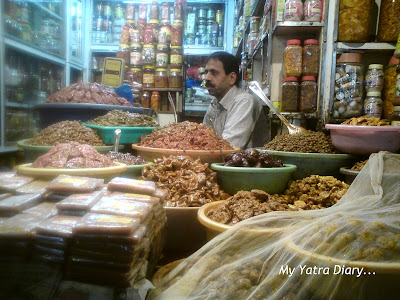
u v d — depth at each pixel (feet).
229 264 2.82
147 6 13.50
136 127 5.58
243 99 8.45
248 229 2.93
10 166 4.27
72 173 3.34
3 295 2.22
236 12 13.51
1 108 5.02
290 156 5.23
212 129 5.82
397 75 5.30
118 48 13.08
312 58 6.71
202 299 2.63
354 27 5.91
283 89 6.89
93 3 13.29
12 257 2.26
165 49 12.54
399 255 2.19
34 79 7.62
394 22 5.85
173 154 4.80
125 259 2.31
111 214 2.53
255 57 10.29
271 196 3.85
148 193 3.12
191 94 14.73
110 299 2.28
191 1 14.02
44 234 2.30
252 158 4.39
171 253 3.92
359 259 2.21
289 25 6.57
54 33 9.32
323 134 5.81
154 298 2.74
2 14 5.36
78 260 2.31
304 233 2.59
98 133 5.41
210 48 14.08
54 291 2.27
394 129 4.71
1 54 5.26
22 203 2.58
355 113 6.10
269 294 2.45
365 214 2.63
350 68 6.05
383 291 2.13
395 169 3.42
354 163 5.34
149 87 12.59
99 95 6.81
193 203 3.82
